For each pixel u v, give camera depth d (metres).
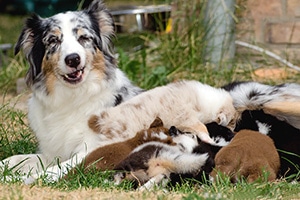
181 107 8.70
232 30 13.92
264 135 8.25
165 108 8.70
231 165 7.73
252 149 7.84
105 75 9.20
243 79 13.16
